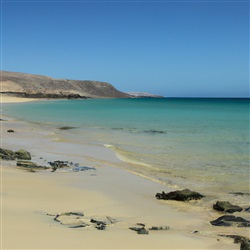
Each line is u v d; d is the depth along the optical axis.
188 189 13.55
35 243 7.10
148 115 64.12
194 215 10.88
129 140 29.12
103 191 13.40
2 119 49.84
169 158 20.98
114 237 7.96
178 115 64.69
